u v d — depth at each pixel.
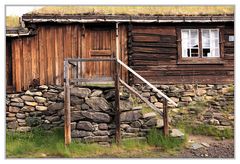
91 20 13.49
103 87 11.48
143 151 10.72
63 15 13.36
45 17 13.28
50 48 13.70
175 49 14.45
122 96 11.33
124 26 14.11
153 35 14.29
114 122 11.23
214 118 13.80
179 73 14.39
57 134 11.94
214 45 14.69
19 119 13.23
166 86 14.21
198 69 14.48
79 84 12.61
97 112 11.19
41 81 13.62
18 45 13.55
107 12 14.12
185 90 14.32
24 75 13.55
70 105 11.23
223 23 14.63
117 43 13.98
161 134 11.23
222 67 14.59
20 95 13.41
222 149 11.24
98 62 13.87
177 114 13.98
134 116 11.28
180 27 14.46
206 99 14.34
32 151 10.78
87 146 10.76
